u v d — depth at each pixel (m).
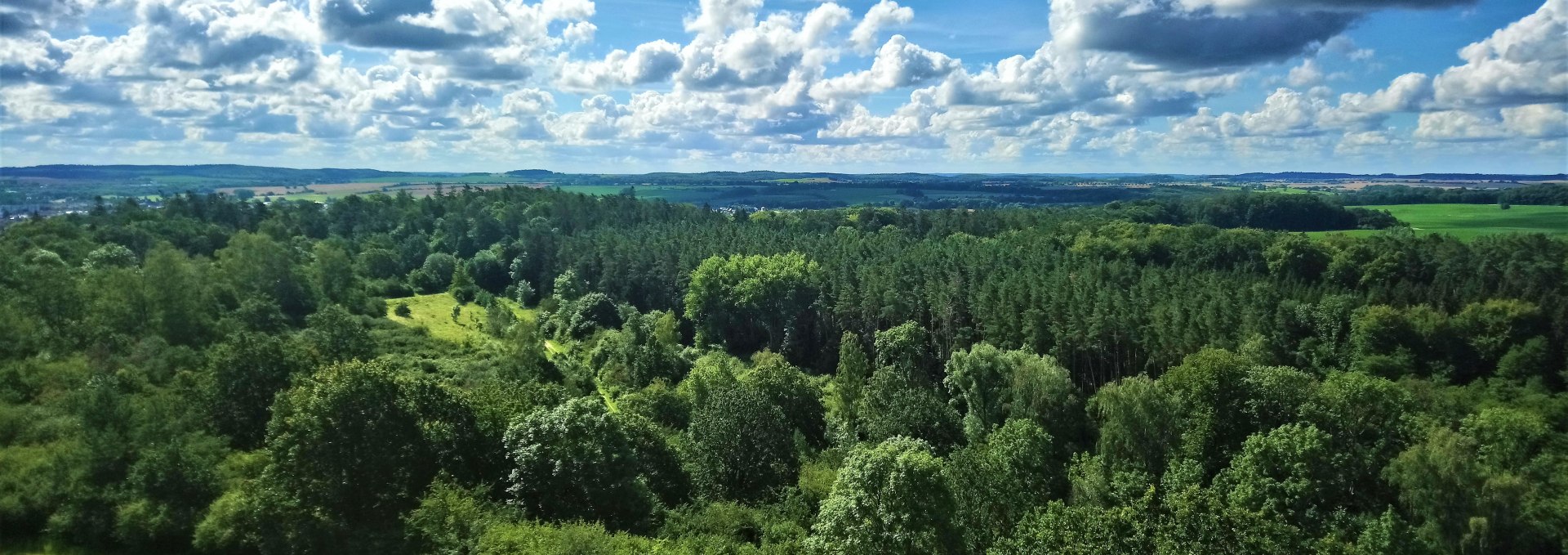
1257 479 51.31
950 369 89.94
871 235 167.38
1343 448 57.41
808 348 125.94
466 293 142.38
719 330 128.00
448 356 88.25
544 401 60.09
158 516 42.38
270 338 60.59
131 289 75.81
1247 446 53.69
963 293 108.81
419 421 48.28
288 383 55.53
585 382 95.56
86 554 42.56
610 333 115.12
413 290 143.50
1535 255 110.00
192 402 53.59
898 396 74.19
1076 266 121.81
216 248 133.25
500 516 44.69
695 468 59.12
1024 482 53.34
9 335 64.06
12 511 42.88
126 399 50.62
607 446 49.28
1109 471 57.69
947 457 63.19
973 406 80.19
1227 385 63.72
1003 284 104.25
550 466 47.69
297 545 40.38
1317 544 40.59
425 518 41.66
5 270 79.69
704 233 160.62
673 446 59.94
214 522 41.91
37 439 48.94
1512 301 89.06
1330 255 119.50
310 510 41.78
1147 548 33.75
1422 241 121.06
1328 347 88.50
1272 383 63.19
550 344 120.06
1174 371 70.44
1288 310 91.50
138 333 72.44
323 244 129.25
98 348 66.38
